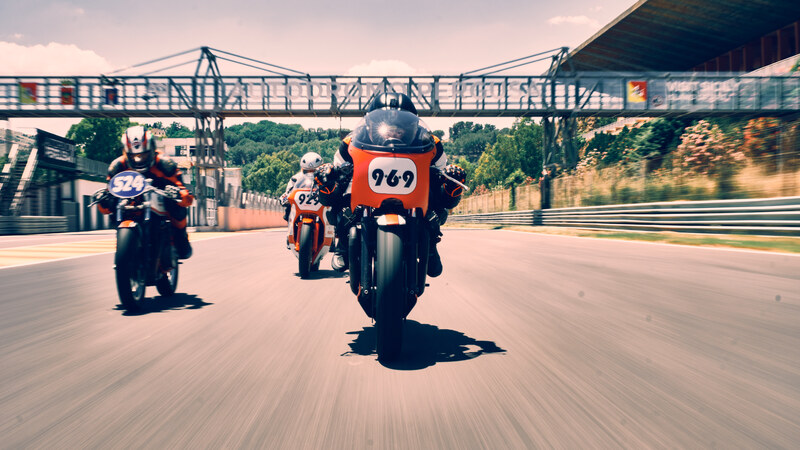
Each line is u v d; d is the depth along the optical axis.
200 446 2.19
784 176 12.97
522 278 7.38
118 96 28.27
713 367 3.20
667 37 41.44
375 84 27.59
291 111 28.09
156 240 5.25
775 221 11.51
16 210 26.86
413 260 3.61
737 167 14.55
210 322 4.63
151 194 5.20
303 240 7.46
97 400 2.72
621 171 20.64
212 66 28.67
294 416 2.51
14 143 29.20
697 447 2.15
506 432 2.32
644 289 6.22
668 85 28.02
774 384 2.88
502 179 69.50
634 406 2.60
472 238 18.11
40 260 10.66
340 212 4.08
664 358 3.40
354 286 3.86
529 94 27.94
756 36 41.31
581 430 2.33
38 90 27.80
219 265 9.59
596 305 5.28
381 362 3.41
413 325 4.51
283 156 126.06
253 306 5.42
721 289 6.10
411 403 2.67
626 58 45.84
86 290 6.54
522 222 29.28
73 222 33.50
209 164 31.06
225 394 2.81
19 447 2.18
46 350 3.69
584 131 53.66
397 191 3.54
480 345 3.81
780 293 5.77
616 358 3.42
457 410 2.57
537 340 3.92
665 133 30.70
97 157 54.69
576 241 15.41
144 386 2.93
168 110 28.56
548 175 29.41
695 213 14.09
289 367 3.29
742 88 28.31
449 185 4.03
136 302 5.01
